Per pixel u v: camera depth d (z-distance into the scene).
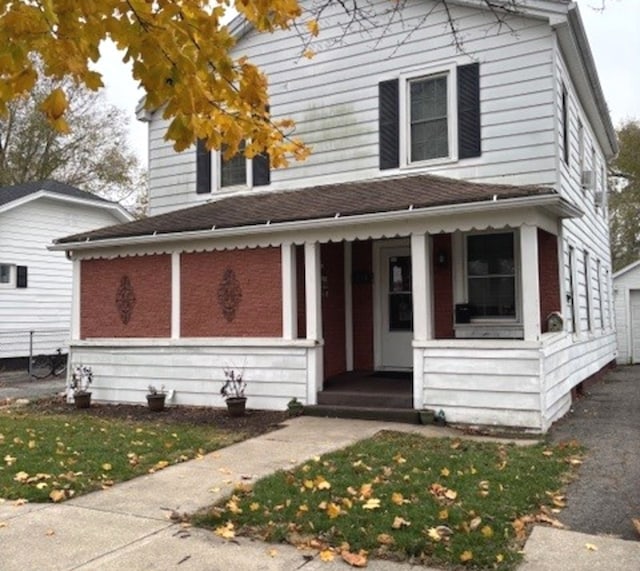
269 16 3.48
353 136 10.69
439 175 9.88
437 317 9.86
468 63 9.70
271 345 9.16
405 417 8.12
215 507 4.68
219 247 9.64
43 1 2.43
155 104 3.01
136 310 10.45
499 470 5.54
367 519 4.26
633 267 18.48
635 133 29.44
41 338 17.44
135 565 3.67
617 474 5.48
